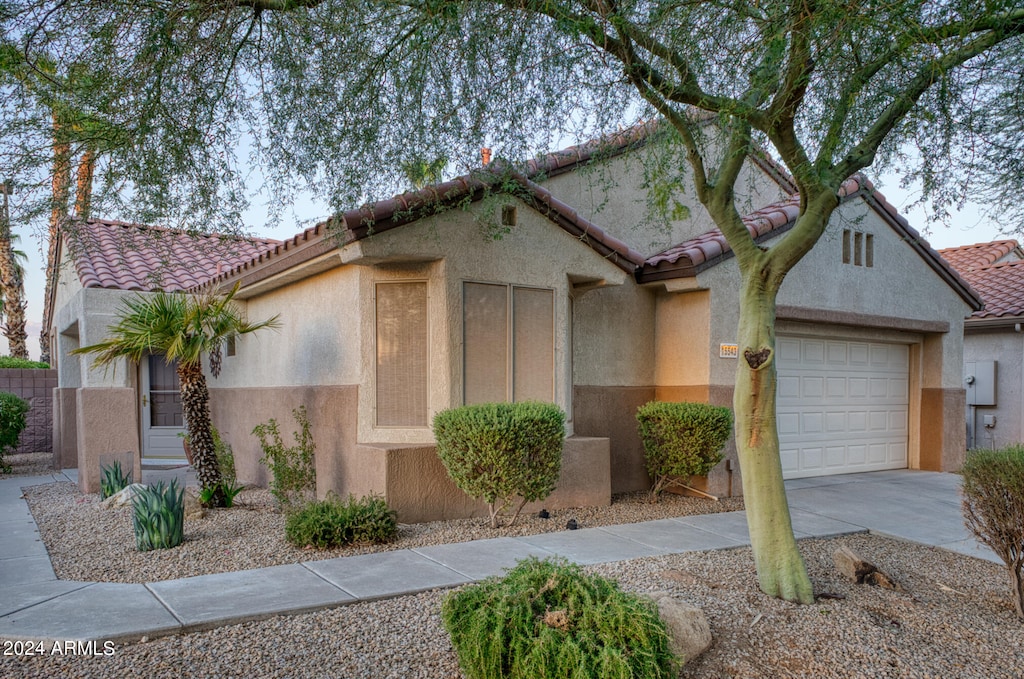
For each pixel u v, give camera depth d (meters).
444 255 8.55
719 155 8.18
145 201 6.82
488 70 7.20
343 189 7.50
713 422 9.57
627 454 10.85
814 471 12.69
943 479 12.77
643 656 4.05
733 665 4.73
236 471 12.73
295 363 10.67
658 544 7.55
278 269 10.00
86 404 11.09
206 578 6.18
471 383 8.75
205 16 6.80
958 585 6.69
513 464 7.67
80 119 6.59
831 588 6.21
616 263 10.06
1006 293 16.17
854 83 6.26
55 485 11.90
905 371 14.33
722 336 10.56
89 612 5.27
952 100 6.79
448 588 5.96
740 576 6.32
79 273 11.59
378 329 8.83
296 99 7.41
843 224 12.38
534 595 4.44
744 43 6.50
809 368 12.62
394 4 6.93
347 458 9.01
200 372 9.40
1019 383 15.43
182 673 4.41
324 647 4.81
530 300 9.28
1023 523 5.78
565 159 10.47
